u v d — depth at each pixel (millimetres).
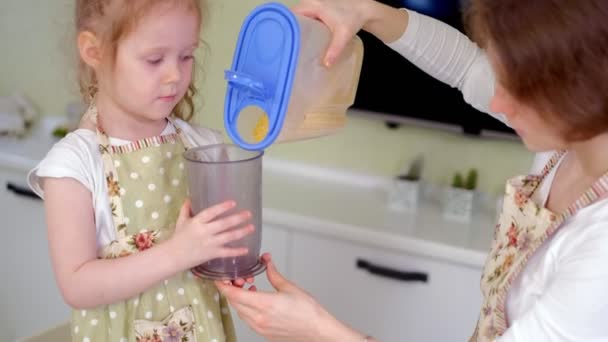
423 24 1115
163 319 1021
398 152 2078
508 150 1936
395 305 1784
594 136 735
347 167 2166
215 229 878
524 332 767
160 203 1016
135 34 889
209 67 2180
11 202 2279
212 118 2230
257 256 953
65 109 2537
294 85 868
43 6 2443
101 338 1007
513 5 693
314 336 914
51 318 2316
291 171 2240
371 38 1935
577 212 821
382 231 1753
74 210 929
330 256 1834
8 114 2473
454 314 1725
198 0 950
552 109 709
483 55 1147
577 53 662
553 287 764
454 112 1900
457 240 1721
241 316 952
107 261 910
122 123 1005
